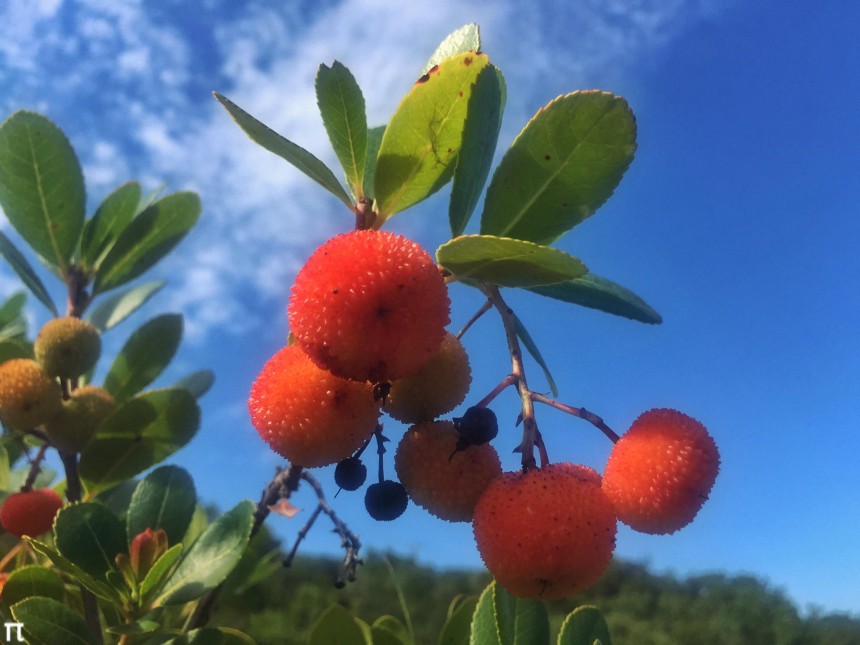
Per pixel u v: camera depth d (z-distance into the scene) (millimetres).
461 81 114
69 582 157
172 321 193
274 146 119
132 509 141
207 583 127
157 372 193
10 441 189
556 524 90
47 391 159
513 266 101
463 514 104
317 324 92
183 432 170
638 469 99
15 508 163
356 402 103
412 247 97
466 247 97
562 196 109
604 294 137
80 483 170
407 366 95
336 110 120
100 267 187
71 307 187
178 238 196
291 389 102
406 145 119
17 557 167
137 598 125
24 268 178
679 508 99
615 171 106
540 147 106
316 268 94
